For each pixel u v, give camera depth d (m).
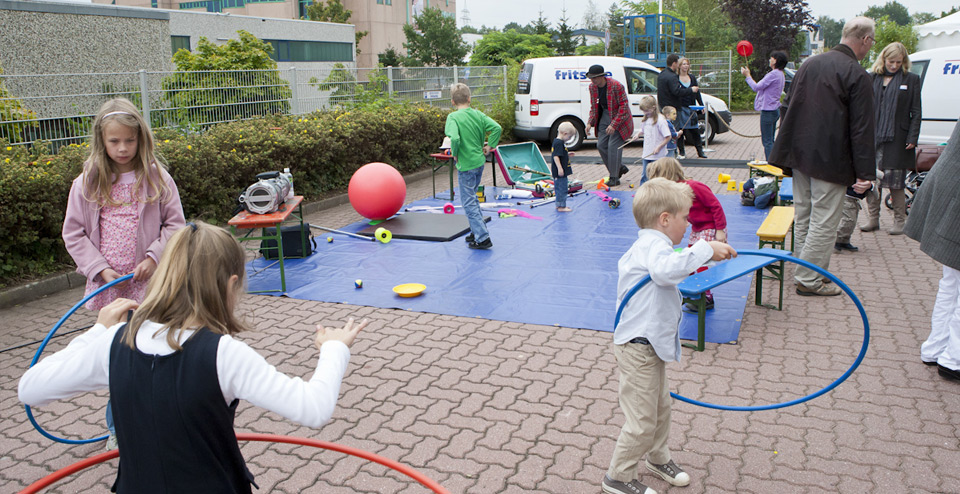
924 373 4.22
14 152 7.02
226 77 10.48
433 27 53.88
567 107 16.11
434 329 5.19
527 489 3.13
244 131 9.39
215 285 1.73
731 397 3.96
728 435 3.57
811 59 5.48
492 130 7.51
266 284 6.43
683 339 4.84
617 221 8.84
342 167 11.20
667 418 3.11
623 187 11.49
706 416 3.76
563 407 3.90
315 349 4.84
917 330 4.95
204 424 1.65
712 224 5.04
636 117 16.55
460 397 4.05
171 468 1.66
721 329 5.01
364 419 3.82
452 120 7.25
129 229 3.31
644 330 2.87
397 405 3.97
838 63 5.27
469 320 5.37
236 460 1.75
